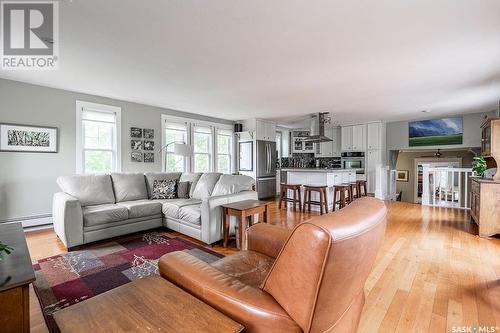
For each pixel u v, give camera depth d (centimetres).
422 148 686
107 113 459
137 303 96
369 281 217
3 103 356
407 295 194
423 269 239
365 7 187
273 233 167
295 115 625
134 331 81
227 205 312
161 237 344
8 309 118
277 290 88
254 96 441
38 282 216
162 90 406
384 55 272
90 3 183
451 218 441
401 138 716
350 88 391
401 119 684
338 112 584
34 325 163
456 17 200
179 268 116
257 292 95
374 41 241
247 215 300
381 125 703
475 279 219
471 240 324
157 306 94
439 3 182
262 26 214
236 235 313
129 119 488
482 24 210
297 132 871
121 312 91
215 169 655
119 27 216
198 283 105
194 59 283
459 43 244
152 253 284
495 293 196
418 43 244
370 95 433
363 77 341
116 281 219
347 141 765
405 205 568
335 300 84
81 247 302
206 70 316
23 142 372
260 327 86
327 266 74
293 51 262
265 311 86
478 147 611
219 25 213
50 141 396
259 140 673
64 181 347
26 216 376
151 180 429
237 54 270
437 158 786
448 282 214
